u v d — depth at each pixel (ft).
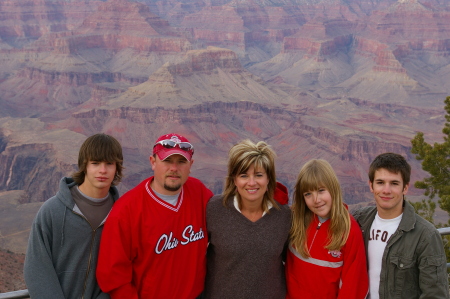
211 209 21.17
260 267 20.59
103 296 19.92
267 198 21.13
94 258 19.60
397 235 20.36
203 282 21.61
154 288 20.01
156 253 19.75
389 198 20.33
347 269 20.36
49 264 18.79
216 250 21.11
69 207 19.17
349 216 20.40
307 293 21.12
